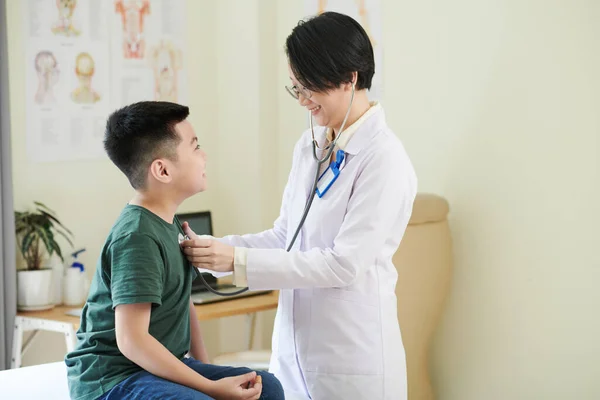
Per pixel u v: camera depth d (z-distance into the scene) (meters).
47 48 3.00
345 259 1.76
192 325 1.85
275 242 2.09
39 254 2.94
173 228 1.64
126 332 1.49
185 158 1.63
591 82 2.38
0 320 2.73
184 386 1.50
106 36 3.18
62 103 3.06
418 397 2.67
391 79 2.96
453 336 2.81
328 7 3.19
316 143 1.92
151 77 3.33
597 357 2.42
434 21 2.79
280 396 1.70
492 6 2.62
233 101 3.49
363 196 1.80
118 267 1.50
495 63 2.62
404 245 2.57
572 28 2.41
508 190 2.61
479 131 2.68
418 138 2.88
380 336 1.86
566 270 2.47
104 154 3.20
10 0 2.89
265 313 3.49
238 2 3.43
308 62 1.76
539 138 2.52
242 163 3.47
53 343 3.06
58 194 3.06
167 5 3.37
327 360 1.85
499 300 2.66
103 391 1.53
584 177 2.41
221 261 1.73
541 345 2.55
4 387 1.85
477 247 2.71
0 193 2.72
